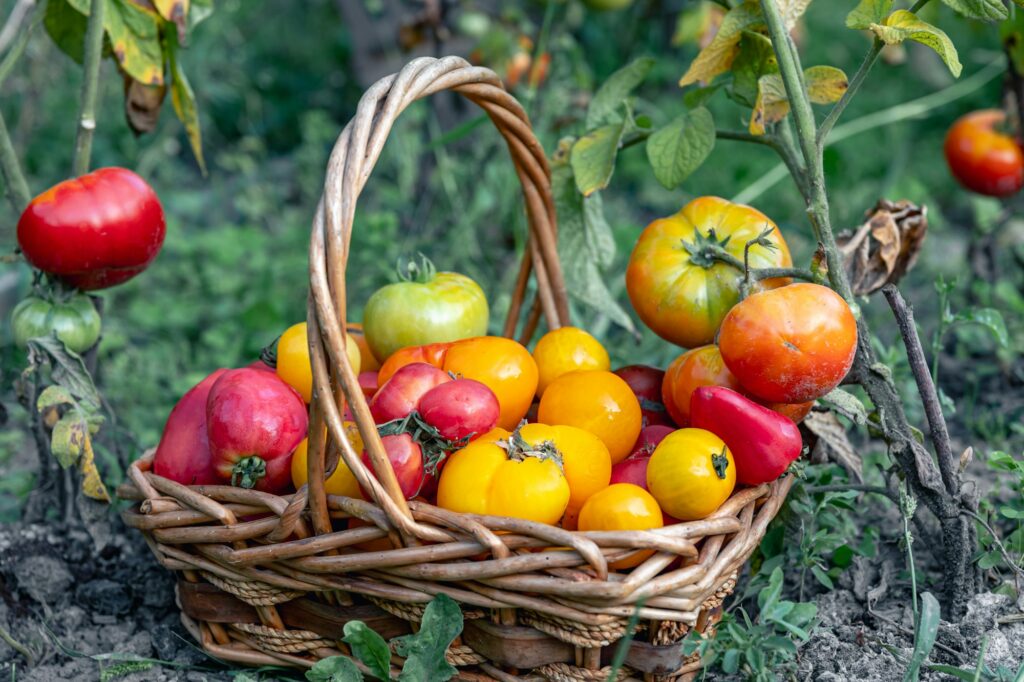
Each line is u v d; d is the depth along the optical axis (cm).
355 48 425
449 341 199
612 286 312
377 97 159
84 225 190
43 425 213
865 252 207
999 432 250
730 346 165
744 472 168
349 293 358
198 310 366
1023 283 304
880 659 175
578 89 353
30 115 445
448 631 155
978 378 283
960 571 182
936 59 443
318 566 158
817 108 331
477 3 395
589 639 152
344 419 177
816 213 175
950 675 169
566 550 153
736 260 189
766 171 473
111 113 497
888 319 315
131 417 287
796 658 176
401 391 168
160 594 202
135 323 363
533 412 201
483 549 151
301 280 380
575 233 232
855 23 173
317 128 458
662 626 157
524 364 184
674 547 151
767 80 185
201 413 180
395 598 158
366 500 164
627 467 176
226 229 403
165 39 227
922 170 502
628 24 507
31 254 192
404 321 199
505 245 360
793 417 179
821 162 174
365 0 420
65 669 184
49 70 462
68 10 231
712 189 474
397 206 405
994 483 230
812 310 161
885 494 186
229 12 513
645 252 198
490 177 346
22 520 222
